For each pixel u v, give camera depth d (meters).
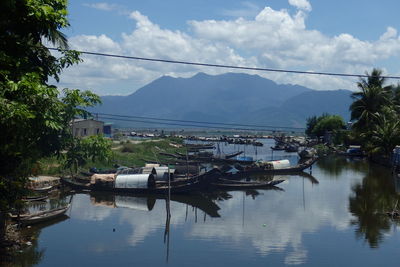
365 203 44.84
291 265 26.53
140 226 35.62
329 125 131.50
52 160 59.03
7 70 18.48
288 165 73.38
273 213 40.75
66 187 52.44
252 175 70.19
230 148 141.75
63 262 26.36
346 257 28.03
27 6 18.38
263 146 155.00
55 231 33.34
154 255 28.05
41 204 43.38
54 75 23.83
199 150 126.62
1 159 20.30
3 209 22.64
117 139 119.69
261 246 30.17
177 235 32.91
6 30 20.05
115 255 27.97
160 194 50.06
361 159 93.00
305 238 32.28
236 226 35.78
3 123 16.91
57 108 19.42
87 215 39.25
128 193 50.84
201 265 26.31
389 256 28.22
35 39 21.84
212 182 54.09
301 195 50.44
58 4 20.61
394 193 50.19
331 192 52.12
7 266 25.39
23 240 29.75
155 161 79.44
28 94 17.58
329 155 104.19
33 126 19.20
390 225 35.91
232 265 26.34
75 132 89.25
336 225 36.06
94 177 52.28
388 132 76.94
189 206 44.69
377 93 84.56
